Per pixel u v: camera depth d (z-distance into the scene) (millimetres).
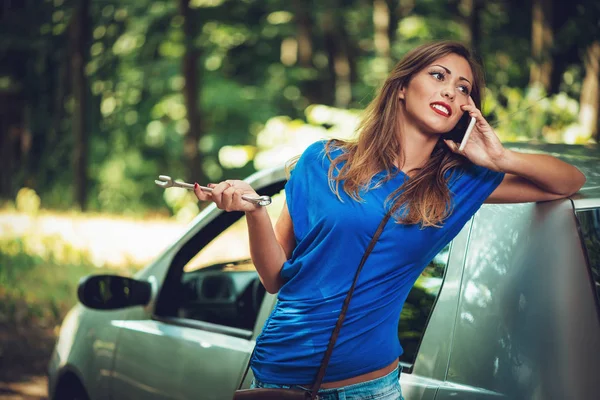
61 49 26234
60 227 16875
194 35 20219
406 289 2439
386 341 2416
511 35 18266
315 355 2383
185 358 3584
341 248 2369
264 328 2529
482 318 2459
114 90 26312
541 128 9289
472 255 2582
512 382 2312
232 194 2354
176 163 25672
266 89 25766
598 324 2258
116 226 17609
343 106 25094
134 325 4012
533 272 2379
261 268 2527
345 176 2408
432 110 2430
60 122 26062
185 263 3924
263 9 26953
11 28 26328
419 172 2455
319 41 28297
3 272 11039
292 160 2811
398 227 2354
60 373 4520
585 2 10680
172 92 26000
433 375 2553
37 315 9109
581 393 2201
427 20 20578
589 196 2439
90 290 3908
